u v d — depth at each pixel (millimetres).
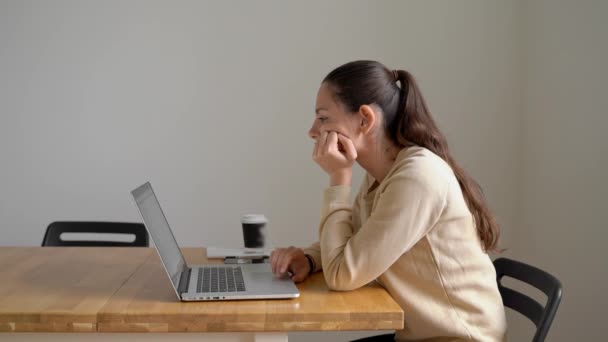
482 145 2959
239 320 1227
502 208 2965
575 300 2377
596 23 2266
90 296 1345
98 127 2959
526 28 2877
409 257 1433
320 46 2953
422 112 1529
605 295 2168
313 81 2963
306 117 2975
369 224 1399
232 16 2943
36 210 2971
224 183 2992
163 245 1378
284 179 2994
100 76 2945
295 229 3010
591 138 2281
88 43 2936
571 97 2439
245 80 2963
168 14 2938
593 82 2275
